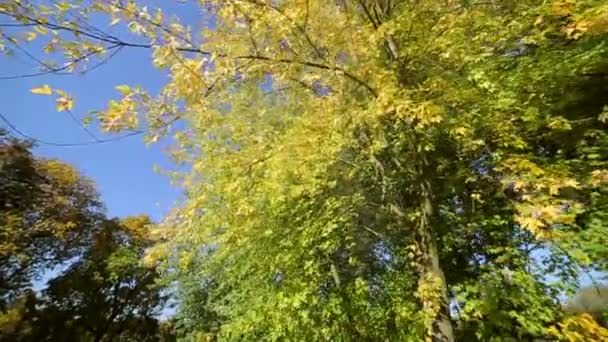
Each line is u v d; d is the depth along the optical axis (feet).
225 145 18.74
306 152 15.55
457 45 14.71
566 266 16.07
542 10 14.23
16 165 58.85
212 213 18.49
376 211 21.06
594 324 11.12
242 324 19.92
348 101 15.96
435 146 18.29
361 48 15.07
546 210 11.84
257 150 16.70
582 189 15.38
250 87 16.81
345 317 18.86
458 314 18.34
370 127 16.80
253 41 12.52
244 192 16.94
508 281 16.60
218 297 32.55
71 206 70.59
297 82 16.65
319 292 20.01
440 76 15.30
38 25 8.44
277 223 19.98
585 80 16.14
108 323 78.13
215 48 11.77
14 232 56.70
